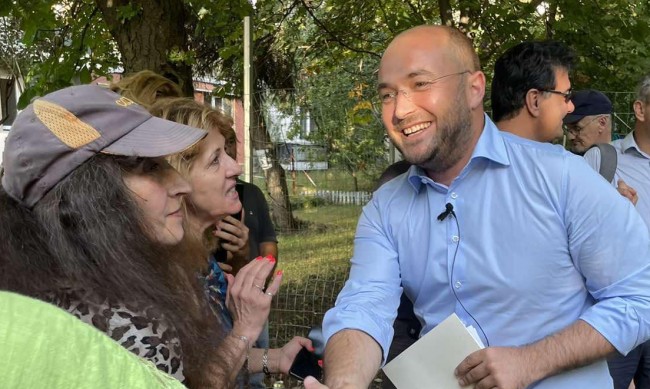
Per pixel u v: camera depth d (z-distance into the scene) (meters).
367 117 4.03
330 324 1.70
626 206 1.62
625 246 1.59
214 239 2.33
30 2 4.90
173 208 1.34
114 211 1.16
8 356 0.67
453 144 1.69
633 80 5.38
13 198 1.16
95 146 1.17
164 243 1.30
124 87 2.27
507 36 5.68
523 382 1.52
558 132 2.27
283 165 4.20
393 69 1.71
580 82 5.28
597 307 1.60
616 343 1.56
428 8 7.21
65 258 1.10
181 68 4.86
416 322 2.04
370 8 7.41
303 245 4.13
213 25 6.66
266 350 2.04
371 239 1.89
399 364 1.70
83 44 5.77
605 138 3.36
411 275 1.84
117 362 0.75
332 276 4.06
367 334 1.65
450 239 1.73
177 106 2.04
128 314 1.13
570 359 1.55
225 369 1.37
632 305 1.57
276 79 8.73
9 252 1.09
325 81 8.09
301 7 7.56
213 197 2.00
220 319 1.77
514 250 1.66
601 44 5.43
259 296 1.76
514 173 1.67
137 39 4.62
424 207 1.80
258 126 4.25
